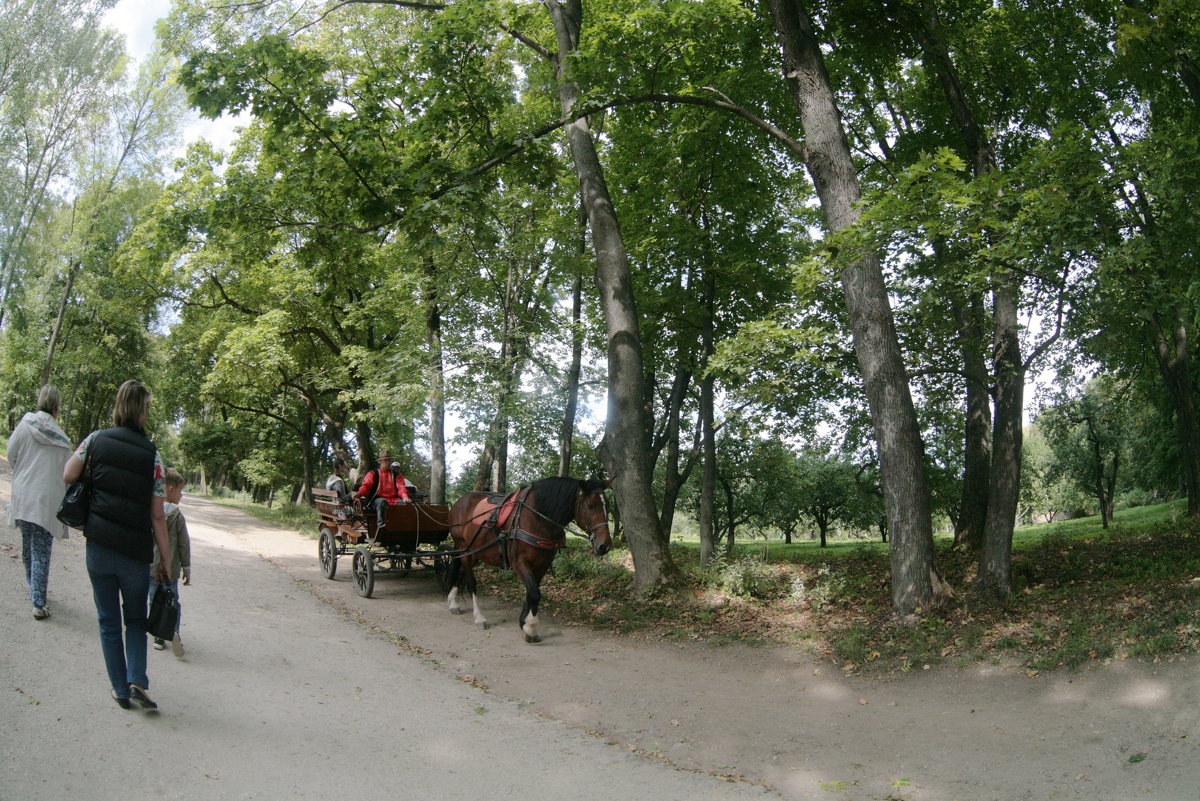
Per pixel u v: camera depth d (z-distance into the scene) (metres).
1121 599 9.62
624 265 14.23
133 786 4.55
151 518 5.54
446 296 19.25
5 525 11.16
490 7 13.05
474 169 13.03
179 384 34.50
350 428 32.56
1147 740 6.11
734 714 7.61
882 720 7.35
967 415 17.36
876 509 37.00
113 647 5.38
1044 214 8.77
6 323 34.72
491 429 18.56
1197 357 22.36
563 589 14.13
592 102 13.27
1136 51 10.85
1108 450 32.94
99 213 31.30
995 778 5.87
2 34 29.02
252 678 6.97
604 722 7.33
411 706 6.94
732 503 34.91
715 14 12.18
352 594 12.88
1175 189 10.05
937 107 16.73
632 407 13.59
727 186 17.25
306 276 23.06
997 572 11.04
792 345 12.51
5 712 5.16
